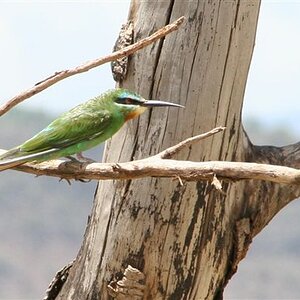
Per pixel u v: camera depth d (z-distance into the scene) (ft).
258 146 43.39
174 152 37.24
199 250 42.14
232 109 41.52
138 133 41.32
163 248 41.68
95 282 42.52
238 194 42.57
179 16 40.73
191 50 40.73
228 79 41.09
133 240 41.65
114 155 41.86
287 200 43.55
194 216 41.65
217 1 40.57
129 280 41.78
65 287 44.11
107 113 41.09
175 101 40.91
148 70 41.11
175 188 41.19
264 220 43.50
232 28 40.78
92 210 43.11
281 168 34.99
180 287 42.24
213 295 43.29
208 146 41.11
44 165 39.58
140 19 41.24
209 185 41.52
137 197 41.39
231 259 43.21
